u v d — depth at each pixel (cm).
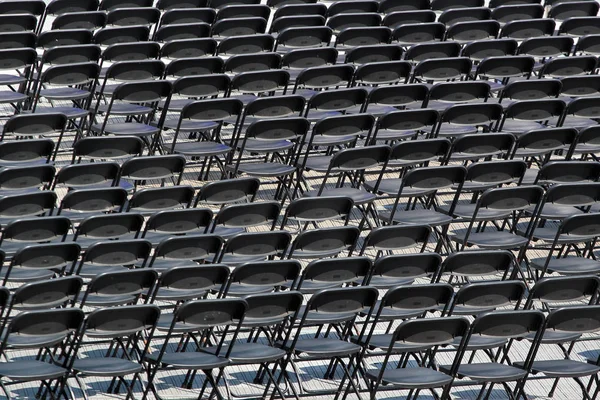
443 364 3064
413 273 2927
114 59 4025
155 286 2872
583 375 2797
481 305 2828
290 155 3928
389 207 3881
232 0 4888
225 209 3105
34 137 4144
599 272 3259
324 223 3741
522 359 3127
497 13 4738
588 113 3859
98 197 3127
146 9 4406
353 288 2720
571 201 3347
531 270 3438
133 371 2606
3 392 2750
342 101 3753
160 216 3039
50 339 2555
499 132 3566
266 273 2814
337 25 4559
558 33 4638
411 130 3738
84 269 2981
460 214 3416
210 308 2623
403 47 4588
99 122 4294
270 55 4031
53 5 4519
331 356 2767
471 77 4462
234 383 2911
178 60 3881
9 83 3984
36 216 3166
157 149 4081
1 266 2775
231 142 3750
